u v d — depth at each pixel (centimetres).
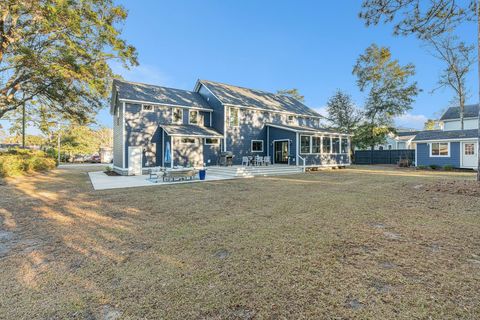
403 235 416
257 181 1190
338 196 768
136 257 342
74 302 240
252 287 261
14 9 1151
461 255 336
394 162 2645
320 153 1877
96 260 334
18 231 460
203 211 600
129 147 1530
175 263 321
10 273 300
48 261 333
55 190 940
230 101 1877
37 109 1980
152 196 805
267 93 2500
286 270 297
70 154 3562
